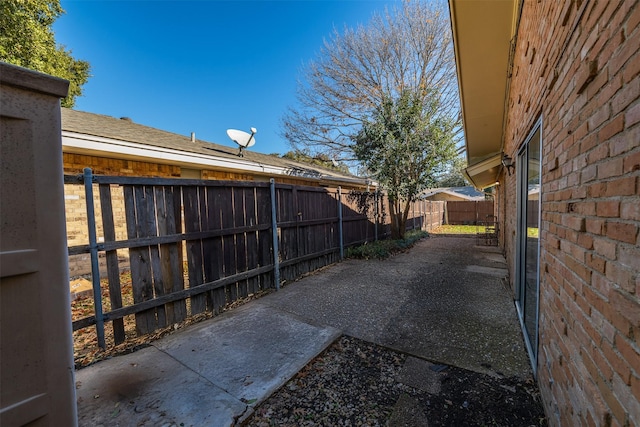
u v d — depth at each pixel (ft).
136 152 16.42
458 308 12.11
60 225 2.95
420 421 6.03
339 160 42.78
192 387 6.99
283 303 12.95
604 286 3.49
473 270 18.83
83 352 8.66
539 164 7.07
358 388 7.11
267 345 9.07
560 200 5.20
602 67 3.55
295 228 16.92
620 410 3.07
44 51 25.25
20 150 2.69
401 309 12.12
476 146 23.34
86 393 6.75
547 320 6.04
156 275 9.97
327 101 42.32
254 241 13.82
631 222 2.92
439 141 27.55
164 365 7.93
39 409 2.81
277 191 15.29
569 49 4.69
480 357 8.31
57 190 2.93
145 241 9.55
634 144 2.85
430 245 30.04
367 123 28.55
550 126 5.87
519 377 7.34
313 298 13.61
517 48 10.16
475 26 9.86
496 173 28.32
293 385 7.24
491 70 12.39
